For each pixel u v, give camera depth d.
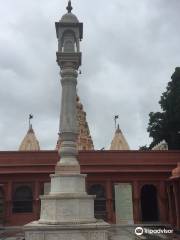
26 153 30.53
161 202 30.03
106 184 30.02
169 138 44.88
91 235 12.42
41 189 29.64
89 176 30.03
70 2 17.36
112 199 29.69
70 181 13.86
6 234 23.50
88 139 45.28
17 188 29.80
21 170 29.78
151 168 30.59
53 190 14.03
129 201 29.62
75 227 12.39
